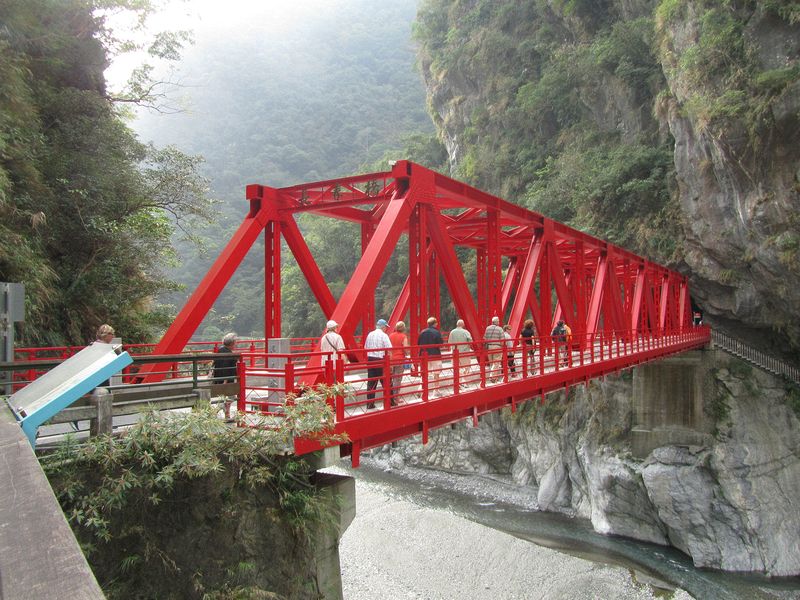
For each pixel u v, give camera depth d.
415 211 11.32
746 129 24.66
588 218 39.22
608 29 40.94
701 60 26.97
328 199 13.00
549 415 32.97
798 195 23.84
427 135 71.75
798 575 23.47
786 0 23.91
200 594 5.59
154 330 19.55
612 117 41.50
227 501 5.98
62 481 5.01
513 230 22.05
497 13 52.72
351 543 23.12
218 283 11.45
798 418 29.16
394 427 8.24
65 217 15.80
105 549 5.22
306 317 65.88
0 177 12.50
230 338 8.80
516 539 23.84
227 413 6.97
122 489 5.18
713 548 24.05
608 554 24.47
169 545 5.58
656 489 25.45
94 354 4.88
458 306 12.05
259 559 6.22
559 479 30.77
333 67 130.00
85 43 18.66
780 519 25.05
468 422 37.22
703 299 36.03
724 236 29.64
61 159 16.03
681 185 31.33
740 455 26.23
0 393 7.44
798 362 34.00
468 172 55.56
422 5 65.25
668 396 28.14
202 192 19.50
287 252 77.44
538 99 46.34
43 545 1.99
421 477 36.44
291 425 6.19
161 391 6.47
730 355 31.22
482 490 33.62
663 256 34.88
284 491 6.52
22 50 16.02
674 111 30.34
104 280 16.62
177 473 5.48
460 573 20.95
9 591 1.61
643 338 22.53
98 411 5.60
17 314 8.15
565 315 17.41
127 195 17.66
